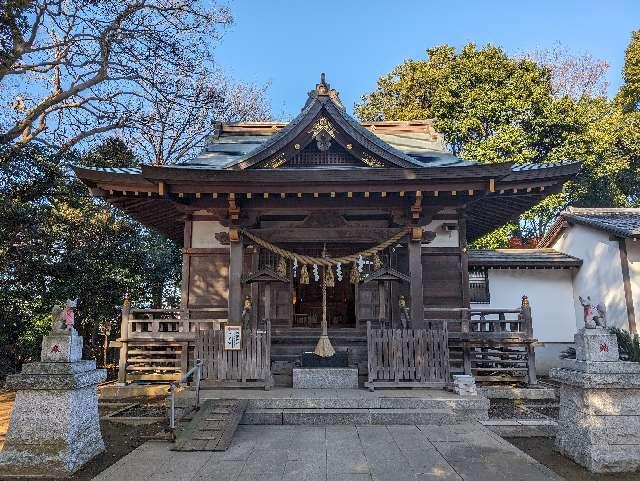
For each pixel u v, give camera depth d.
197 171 8.99
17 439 5.28
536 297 15.48
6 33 11.55
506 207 11.84
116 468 5.05
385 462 5.17
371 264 11.27
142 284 18.92
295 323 15.33
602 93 30.23
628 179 25.00
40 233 14.08
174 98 16.20
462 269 11.61
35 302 14.87
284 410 7.22
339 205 9.95
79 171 9.50
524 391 9.38
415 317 9.48
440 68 25.14
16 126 13.42
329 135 10.30
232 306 9.61
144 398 10.02
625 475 4.95
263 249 11.49
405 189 9.38
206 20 15.39
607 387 5.18
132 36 14.16
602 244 14.47
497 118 22.72
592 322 5.59
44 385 5.32
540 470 4.89
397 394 7.78
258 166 10.08
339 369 8.70
